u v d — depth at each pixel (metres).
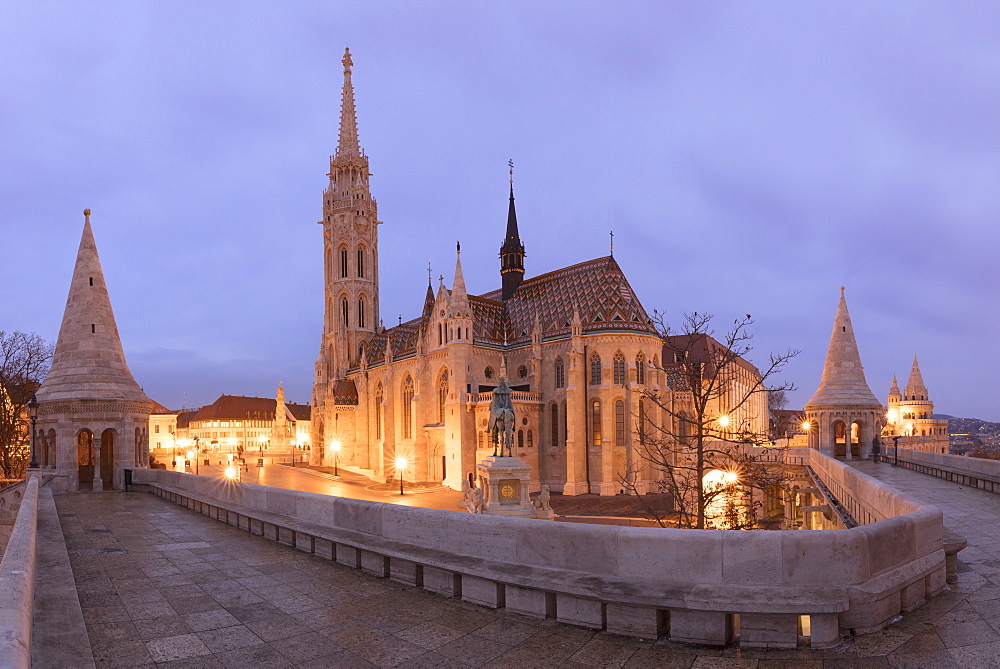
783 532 9.33
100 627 10.16
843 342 59.06
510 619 10.24
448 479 84.38
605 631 9.52
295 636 9.68
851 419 56.88
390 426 103.19
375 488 83.94
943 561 11.27
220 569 14.29
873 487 17.66
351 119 129.62
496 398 47.94
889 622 9.50
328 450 119.00
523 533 11.09
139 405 43.12
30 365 74.81
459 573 11.40
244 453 137.50
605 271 87.69
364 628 9.98
